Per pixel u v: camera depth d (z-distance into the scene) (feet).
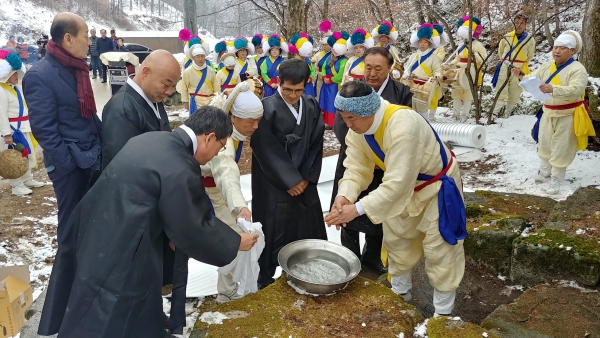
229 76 29.96
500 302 11.03
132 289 6.86
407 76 24.89
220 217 10.03
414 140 8.22
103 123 9.44
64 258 7.72
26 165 18.11
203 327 7.60
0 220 17.03
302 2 37.19
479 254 12.26
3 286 9.91
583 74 16.25
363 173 9.48
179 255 7.75
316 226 12.07
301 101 11.29
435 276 9.19
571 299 9.63
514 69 18.10
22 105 18.85
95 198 7.13
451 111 32.40
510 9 30.71
